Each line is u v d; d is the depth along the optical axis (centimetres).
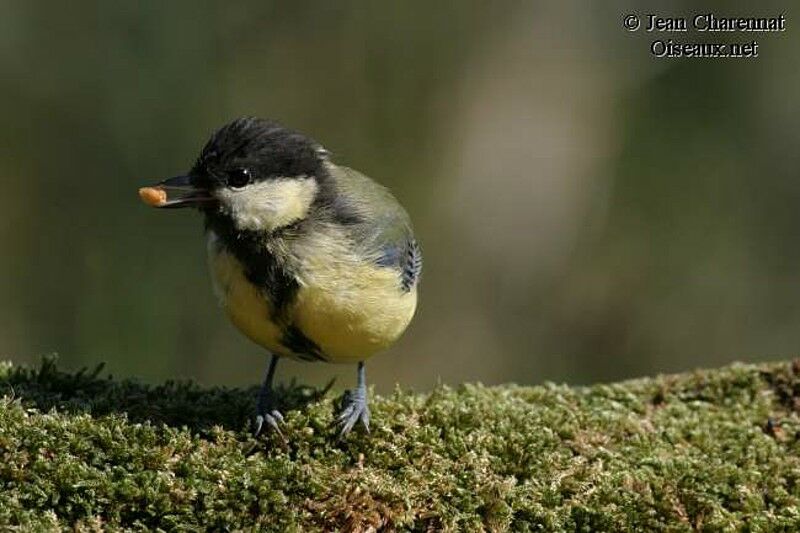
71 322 1438
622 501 615
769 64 1583
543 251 1628
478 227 1628
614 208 1619
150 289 1455
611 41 1658
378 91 1596
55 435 585
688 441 686
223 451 609
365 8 1580
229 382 1476
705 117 1605
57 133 1470
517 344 1612
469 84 1638
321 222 639
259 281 634
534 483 617
